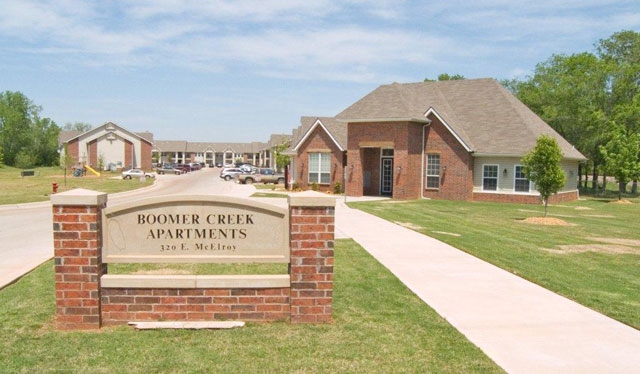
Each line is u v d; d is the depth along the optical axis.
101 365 5.22
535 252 12.86
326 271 6.62
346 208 24.28
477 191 32.47
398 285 8.76
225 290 6.61
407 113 31.23
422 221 19.20
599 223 21.53
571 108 48.59
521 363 5.50
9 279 8.68
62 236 6.29
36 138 120.94
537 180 21.25
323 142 37.62
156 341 5.91
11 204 25.42
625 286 9.38
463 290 8.58
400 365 5.36
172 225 6.63
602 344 6.14
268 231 6.73
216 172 93.62
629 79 48.44
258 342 5.92
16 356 5.43
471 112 34.91
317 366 5.28
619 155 36.03
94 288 6.33
